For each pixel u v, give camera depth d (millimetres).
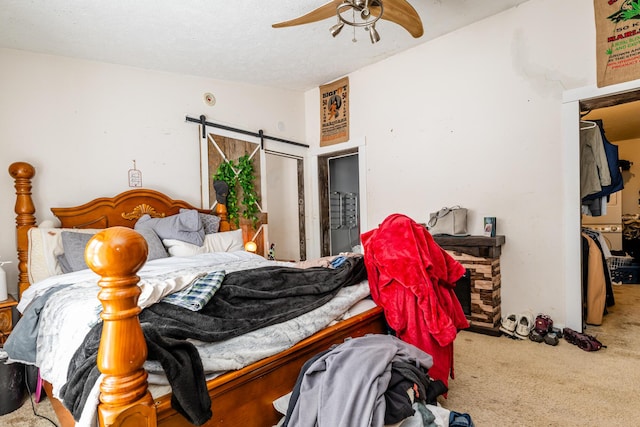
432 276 1660
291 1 2398
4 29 2322
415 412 1104
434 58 3334
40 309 1678
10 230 2449
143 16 2416
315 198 4590
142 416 799
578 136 2568
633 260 4629
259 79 3914
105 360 782
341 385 1042
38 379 1885
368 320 1659
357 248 3967
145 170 3156
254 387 1129
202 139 3529
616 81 2408
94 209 2732
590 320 2898
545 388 1901
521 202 2855
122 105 3031
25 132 2533
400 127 3637
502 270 2953
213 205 3578
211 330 1124
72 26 2406
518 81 2842
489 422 1598
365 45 3309
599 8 2467
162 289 1241
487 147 3033
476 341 2668
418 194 3521
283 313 1360
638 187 5535
